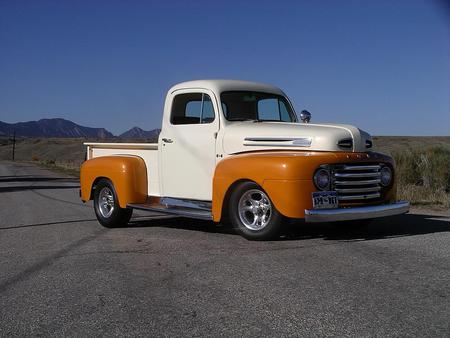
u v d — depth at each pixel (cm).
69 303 472
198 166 779
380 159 711
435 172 1339
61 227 918
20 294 504
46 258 657
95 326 413
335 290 480
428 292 470
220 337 382
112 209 880
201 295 480
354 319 407
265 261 592
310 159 645
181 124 806
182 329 400
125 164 856
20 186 2078
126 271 576
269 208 675
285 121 851
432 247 655
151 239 763
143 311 443
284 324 402
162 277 546
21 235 842
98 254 670
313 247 660
